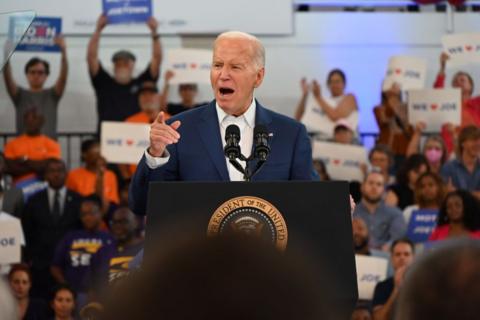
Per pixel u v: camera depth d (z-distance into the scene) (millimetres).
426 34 14797
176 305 1526
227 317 1520
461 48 12766
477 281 1602
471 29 14797
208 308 1521
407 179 12016
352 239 4035
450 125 12430
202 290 1528
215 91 5082
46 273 11266
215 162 5020
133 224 10820
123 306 1538
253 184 4074
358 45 14742
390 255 10492
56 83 13484
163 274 1540
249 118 5117
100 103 13336
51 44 13484
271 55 14672
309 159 5094
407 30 14773
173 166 5055
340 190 4082
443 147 12453
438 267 1629
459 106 12398
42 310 10438
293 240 4020
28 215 11531
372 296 10000
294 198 4059
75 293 10719
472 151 12258
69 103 14133
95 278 10617
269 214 4035
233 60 5035
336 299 3982
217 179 5012
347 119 13125
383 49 14758
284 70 14672
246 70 5043
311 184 4082
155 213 4031
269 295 1524
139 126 11477
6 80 13398
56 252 10992
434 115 12469
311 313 1524
